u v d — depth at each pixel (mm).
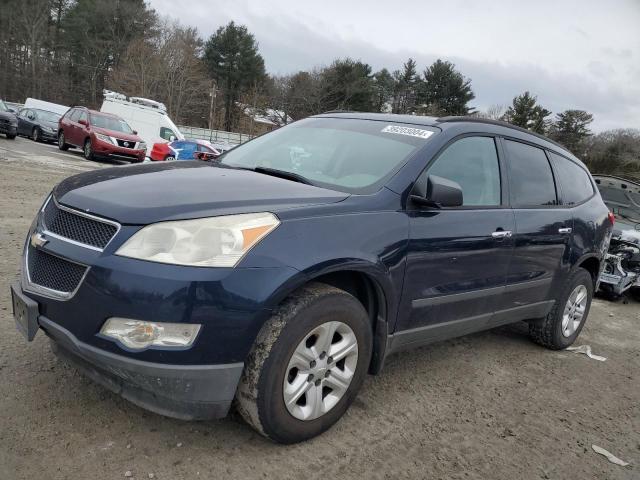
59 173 13445
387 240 3039
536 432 3465
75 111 21141
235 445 2779
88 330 2438
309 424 2844
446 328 3691
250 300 2461
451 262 3482
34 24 59875
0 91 60031
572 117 71562
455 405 3645
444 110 63219
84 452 2559
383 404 3484
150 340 2373
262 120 58375
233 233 2496
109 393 3088
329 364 2883
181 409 2510
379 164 3422
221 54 63750
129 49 55938
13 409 2809
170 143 21703
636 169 52125
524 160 4410
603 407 4023
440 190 3139
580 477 3031
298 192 2969
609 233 5496
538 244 4309
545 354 5027
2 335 3617
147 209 2533
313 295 2721
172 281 2361
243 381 2609
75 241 2580
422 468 2863
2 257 5336
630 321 7051
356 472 2729
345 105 55625
